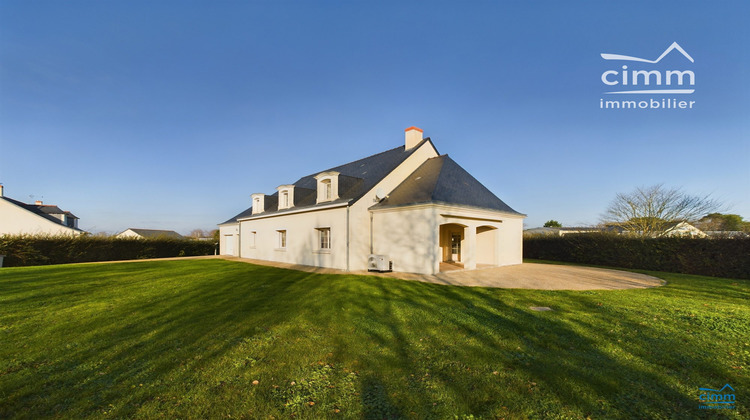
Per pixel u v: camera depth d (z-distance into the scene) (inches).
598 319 229.5
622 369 148.7
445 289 353.1
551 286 379.6
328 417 111.3
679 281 444.5
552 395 125.6
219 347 175.6
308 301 291.7
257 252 852.6
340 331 203.0
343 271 538.3
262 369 147.9
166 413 113.0
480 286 375.6
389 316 238.7
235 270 558.9
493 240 633.6
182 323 222.1
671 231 959.6
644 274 528.7
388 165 674.2
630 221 1016.2
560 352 168.7
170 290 352.8
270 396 124.5
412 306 270.7
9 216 1071.6
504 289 352.5
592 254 751.7
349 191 625.6
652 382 136.9
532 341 185.3
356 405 118.5
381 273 509.7
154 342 184.4
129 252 938.7
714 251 547.5
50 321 229.1
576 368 149.3
